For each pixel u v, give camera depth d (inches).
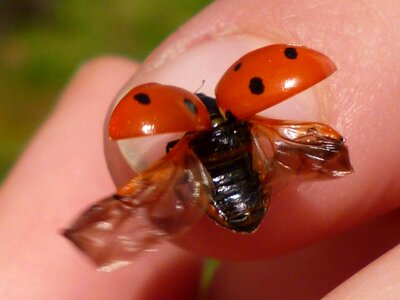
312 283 2.1
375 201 1.8
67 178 2.0
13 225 2.0
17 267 1.9
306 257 2.1
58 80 4.1
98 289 1.9
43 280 1.9
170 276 2.0
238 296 2.1
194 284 2.1
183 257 2.1
